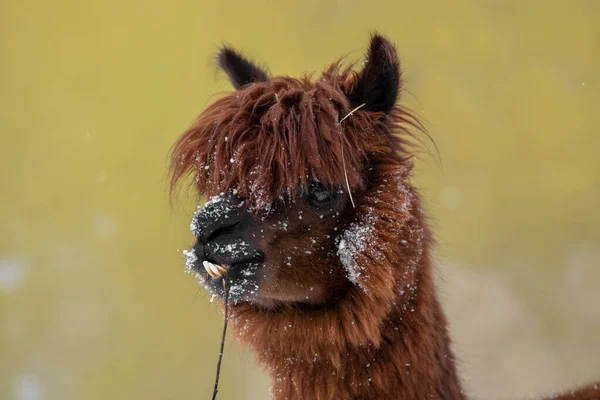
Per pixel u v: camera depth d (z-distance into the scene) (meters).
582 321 38.00
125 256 43.66
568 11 67.88
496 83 61.62
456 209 48.22
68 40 63.66
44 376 35.56
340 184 12.54
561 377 34.25
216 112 13.41
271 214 12.62
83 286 41.22
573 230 46.91
